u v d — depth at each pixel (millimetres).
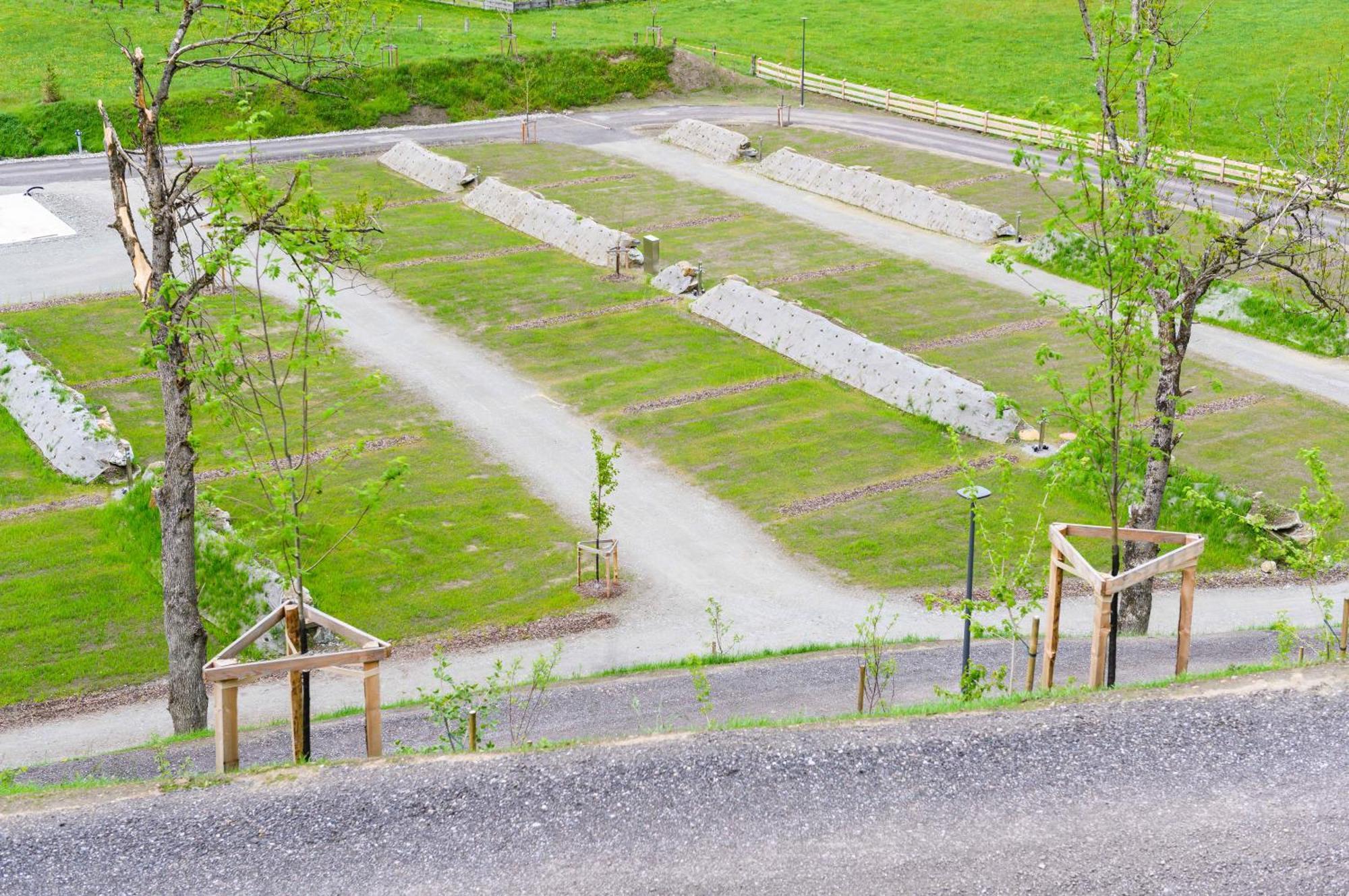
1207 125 74875
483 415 42250
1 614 30828
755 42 98625
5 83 75938
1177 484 34875
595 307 51906
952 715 18047
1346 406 42438
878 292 53094
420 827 15977
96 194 64562
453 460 39125
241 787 17031
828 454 39438
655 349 47562
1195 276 27266
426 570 33031
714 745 17406
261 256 55812
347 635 19688
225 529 32969
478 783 16812
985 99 84938
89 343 47219
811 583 32469
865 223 62562
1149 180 21375
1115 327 20812
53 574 32562
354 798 16625
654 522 35656
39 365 42938
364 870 15258
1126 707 17938
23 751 25812
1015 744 17125
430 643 29984
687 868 15055
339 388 43938
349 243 25828
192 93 75250
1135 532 21031
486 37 91875
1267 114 75438
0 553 33469
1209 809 15633
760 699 25109
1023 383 43969
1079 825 15461
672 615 31031
